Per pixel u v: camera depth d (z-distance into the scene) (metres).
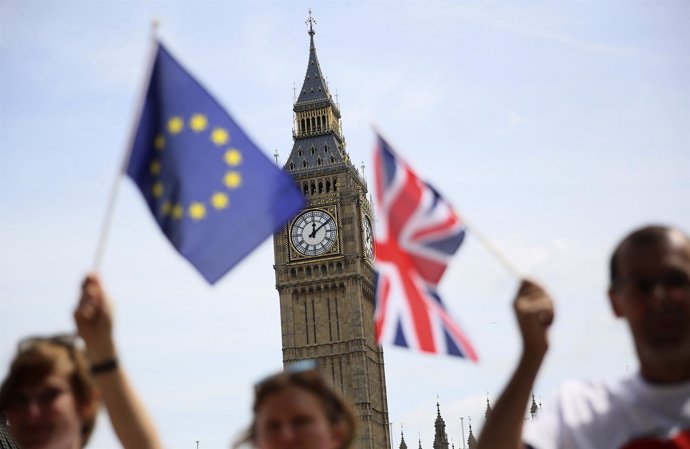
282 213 10.19
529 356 7.25
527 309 7.28
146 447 7.58
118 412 7.57
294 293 134.50
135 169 9.96
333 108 142.00
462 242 10.09
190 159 10.13
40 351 7.62
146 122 10.06
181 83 10.15
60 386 7.57
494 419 7.18
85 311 7.50
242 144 10.21
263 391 6.97
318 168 136.25
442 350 9.78
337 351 132.12
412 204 10.13
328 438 6.95
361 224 137.12
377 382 140.25
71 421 7.62
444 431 165.75
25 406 7.52
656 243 6.73
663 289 6.64
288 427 6.85
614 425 6.88
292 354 132.25
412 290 9.94
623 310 6.90
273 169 10.25
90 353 7.56
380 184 10.22
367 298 139.88
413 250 10.05
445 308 9.98
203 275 10.08
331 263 134.00
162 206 10.08
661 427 6.68
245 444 7.10
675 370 6.72
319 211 135.25
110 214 8.19
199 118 10.16
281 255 135.38
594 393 7.16
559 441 7.07
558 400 7.29
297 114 140.00
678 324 6.63
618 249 6.93
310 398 6.94
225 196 10.12
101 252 7.98
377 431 137.38
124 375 7.62
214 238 10.09
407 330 9.81
